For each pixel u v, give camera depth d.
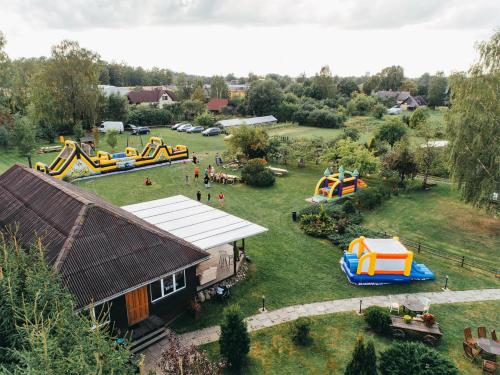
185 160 49.56
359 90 150.75
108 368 9.34
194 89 122.38
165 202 26.66
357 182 36.34
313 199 34.59
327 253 24.47
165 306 17.20
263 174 39.38
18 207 19.25
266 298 19.47
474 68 27.00
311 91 119.56
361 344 12.24
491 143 26.14
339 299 19.45
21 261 13.05
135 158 45.12
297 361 15.13
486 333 16.64
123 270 15.02
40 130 62.09
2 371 9.47
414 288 20.62
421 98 142.50
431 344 16.05
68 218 16.33
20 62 106.44
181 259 16.67
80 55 64.31
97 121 72.69
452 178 28.27
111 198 34.66
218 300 19.14
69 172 39.91
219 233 21.03
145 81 197.62
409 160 37.59
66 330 10.21
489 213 27.80
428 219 30.34
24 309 9.92
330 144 50.91
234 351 14.38
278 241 26.16
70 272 14.01
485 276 21.95
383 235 26.20
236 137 48.34
